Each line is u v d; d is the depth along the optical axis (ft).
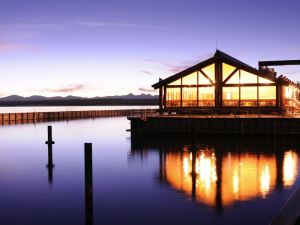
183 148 97.35
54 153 92.07
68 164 75.00
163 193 50.11
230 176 60.64
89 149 40.75
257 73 123.54
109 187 54.19
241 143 104.22
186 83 130.52
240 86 125.70
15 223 39.01
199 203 45.01
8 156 86.99
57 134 145.79
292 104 147.23
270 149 92.43
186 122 117.29
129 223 38.47
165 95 132.57
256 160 76.43
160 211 42.14
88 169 40.75
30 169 69.46
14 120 215.92
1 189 53.62
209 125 115.14
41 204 45.91
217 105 126.93
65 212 42.65
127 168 69.56
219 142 106.63
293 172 63.67
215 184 54.90
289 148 93.86
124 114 347.77
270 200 45.83
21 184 56.85
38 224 38.68
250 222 38.04
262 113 123.03
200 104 129.08
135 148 99.19
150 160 78.79
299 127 108.99
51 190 52.90
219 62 126.82
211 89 128.16
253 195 48.34
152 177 60.95
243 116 117.19
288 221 15.70
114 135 141.38
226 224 37.58
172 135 118.52
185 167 69.82
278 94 122.21
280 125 110.42
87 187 40.73
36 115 235.20
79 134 145.79
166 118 119.34
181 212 41.68
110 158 82.28
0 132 154.30
